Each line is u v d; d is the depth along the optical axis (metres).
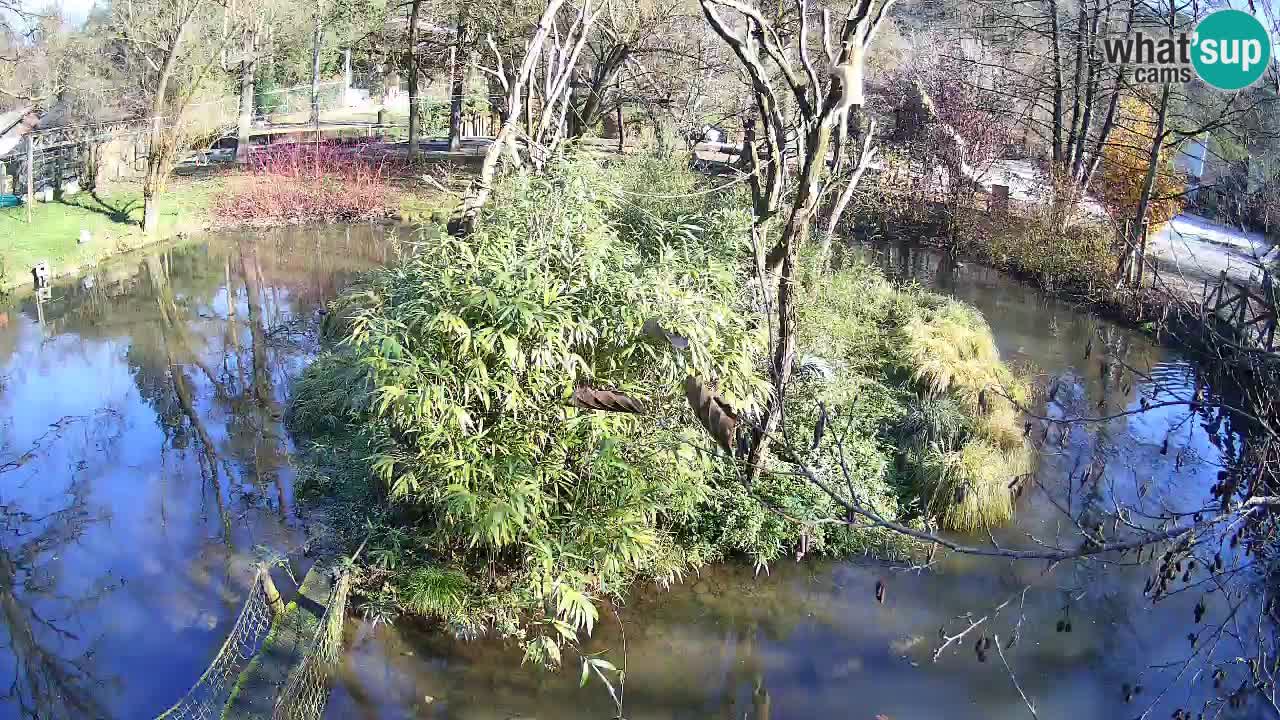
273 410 12.36
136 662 7.49
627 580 8.44
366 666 7.32
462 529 7.84
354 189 24.95
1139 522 9.65
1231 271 17.31
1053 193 19.92
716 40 22.97
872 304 14.52
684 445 8.09
